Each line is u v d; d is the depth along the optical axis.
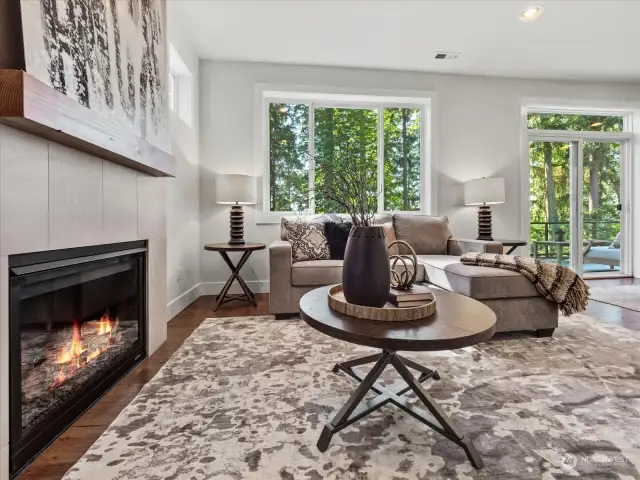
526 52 3.48
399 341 0.99
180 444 1.16
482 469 1.03
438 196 3.99
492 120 4.06
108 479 1.00
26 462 1.07
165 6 2.20
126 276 1.81
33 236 1.10
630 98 4.28
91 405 1.43
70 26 1.17
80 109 1.15
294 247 2.98
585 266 4.49
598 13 2.81
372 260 1.23
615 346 2.06
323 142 3.94
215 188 3.62
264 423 1.28
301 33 3.12
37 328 1.19
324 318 1.19
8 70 0.89
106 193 1.54
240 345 2.10
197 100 3.54
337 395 1.49
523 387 1.56
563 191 4.44
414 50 3.43
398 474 1.02
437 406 1.19
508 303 2.17
